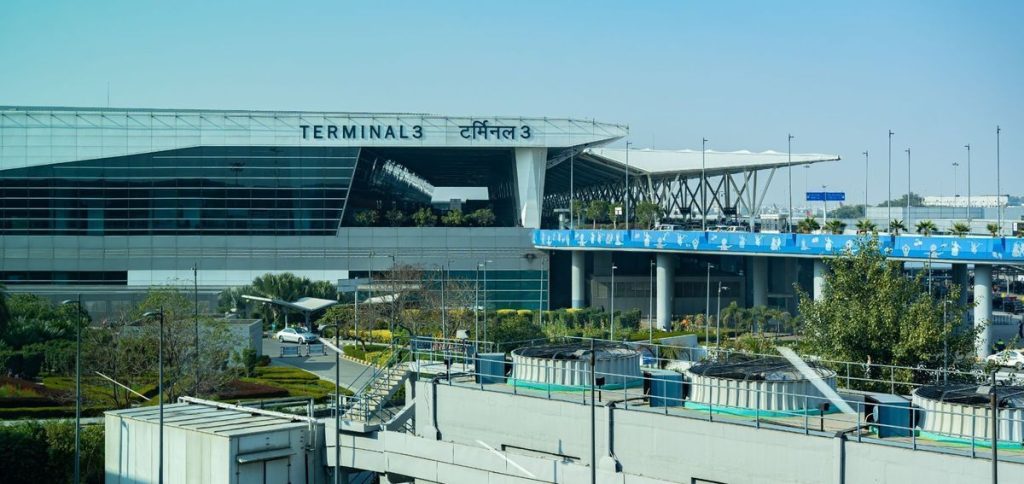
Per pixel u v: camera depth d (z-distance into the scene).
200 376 78.06
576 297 151.88
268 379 90.62
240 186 149.50
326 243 151.12
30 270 148.38
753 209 164.38
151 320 78.88
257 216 150.12
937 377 49.22
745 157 164.38
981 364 62.62
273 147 149.25
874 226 108.56
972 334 60.47
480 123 150.62
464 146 150.50
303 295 136.50
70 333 101.25
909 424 37.38
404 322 109.12
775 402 39.25
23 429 59.47
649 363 58.62
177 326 78.81
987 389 37.38
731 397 40.06
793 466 36.09
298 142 149.25
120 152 147.75
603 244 140.38
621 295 154.00
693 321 135.50
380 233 151.62
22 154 146.88
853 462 34.78
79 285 148.62
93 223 148.75
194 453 46.97
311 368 100.25
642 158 174.12
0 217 147.88
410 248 151.75
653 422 39.66
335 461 46.91
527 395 44.12
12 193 147.38
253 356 92.44
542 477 41.62
